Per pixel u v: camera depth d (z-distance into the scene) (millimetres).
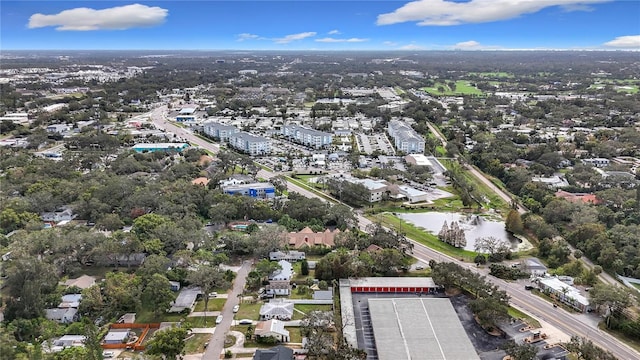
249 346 148375
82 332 150625
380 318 158000
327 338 143000
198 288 180625
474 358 138000
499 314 153875
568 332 154500
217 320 161250
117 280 169125
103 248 191125
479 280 172000
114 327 157625
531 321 160250
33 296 156875
